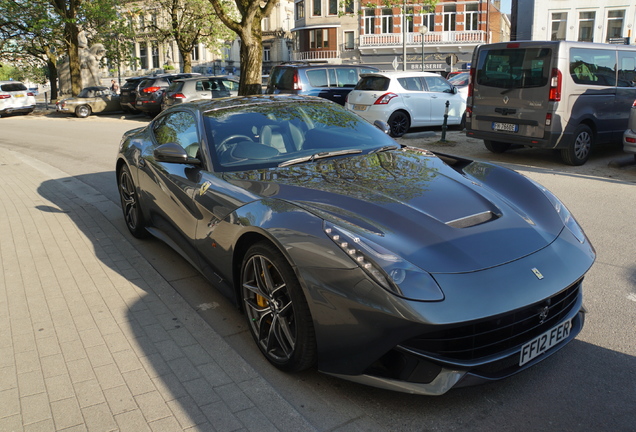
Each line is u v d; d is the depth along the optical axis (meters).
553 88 8.12
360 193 2.95
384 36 44.91
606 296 3.65
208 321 3.43
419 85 13.00
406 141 12.02
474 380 2.36
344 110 4.41
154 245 4.94
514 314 2.36
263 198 3.02
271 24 60.69
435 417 2.42
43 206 6.50
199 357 2.98
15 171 9.29
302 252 2.50
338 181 3.16
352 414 2.46
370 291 2.29
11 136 16.38
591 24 28.31
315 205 2.81
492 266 2.43
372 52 45.72
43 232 5.41
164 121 4.73
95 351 3.07
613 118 8.88
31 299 3.81
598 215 5.65
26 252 4.81
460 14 42.62
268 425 2.38
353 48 46.53
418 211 2.76
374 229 2.55
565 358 2.88
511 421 2.38
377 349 2.32
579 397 2.54
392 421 2.40
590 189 6.87
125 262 4.51
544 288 2.41
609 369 2.77
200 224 3.46
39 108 33.47
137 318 3.48
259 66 17.52
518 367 2.50
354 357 2.40
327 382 2.72
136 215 4.89
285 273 2.60
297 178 3.23
